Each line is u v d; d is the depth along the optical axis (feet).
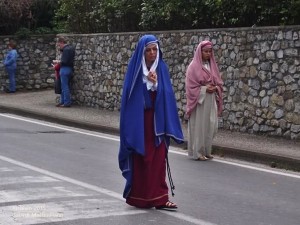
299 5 40.73
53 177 28.17
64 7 66.74
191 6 50.24
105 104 57.62
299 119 39.40
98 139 42.52
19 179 27.45
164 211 22.39
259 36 41.75
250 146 37.40
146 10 54.60
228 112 44.32
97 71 58.39
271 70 41.09
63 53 59.77
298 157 33.55
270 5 43.32
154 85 22.04
